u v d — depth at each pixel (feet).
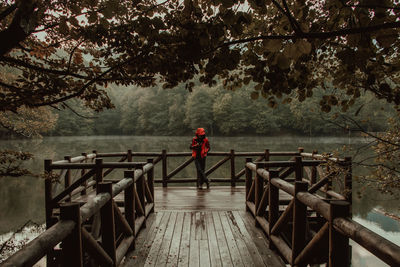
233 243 11.39
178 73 6.94
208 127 190.80
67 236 5.91
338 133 146.51
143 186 13.38
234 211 15.85
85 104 9.59
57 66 9.01
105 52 7.95
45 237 4.81
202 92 185.98
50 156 66.49
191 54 5.52
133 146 109.60
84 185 19.07
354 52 4.77
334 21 5.36
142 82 8.88
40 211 26.11
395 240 18.48
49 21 7.18
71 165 15.35
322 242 6.89
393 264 4.07
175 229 13.04
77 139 167.43
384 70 6.20
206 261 9.86
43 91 7.98
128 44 7.11
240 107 172.96
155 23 6.17
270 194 10.95
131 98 247.29
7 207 27.25
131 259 10.03
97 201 7.33
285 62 4.60
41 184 36.81
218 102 175.73
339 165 10.95
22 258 4.06
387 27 3.92
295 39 4.32
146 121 221.87
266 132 171.01
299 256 7.99
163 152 22.63
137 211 12.94
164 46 6.61
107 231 8.42
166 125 216.54
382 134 9.55
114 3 4.64
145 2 6.70
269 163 15.74
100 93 9.26
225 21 4.63
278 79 5.98
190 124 194.39
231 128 178.09
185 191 21.25
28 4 5.07
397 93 5.88
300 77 6.43
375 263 14.51
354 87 6.58
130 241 10.41
